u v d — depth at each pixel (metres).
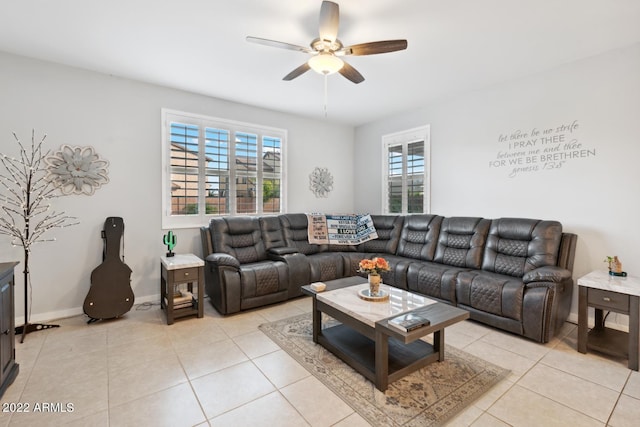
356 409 1.75
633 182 2.69
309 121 5.03
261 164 4.50
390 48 2.21
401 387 1.95
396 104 4.31
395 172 4.91
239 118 4.25
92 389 1.92
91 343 2.54
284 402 1.81
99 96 3.24
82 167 3.15
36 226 2.92
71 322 2.97
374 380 1.98
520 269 2.98
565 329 2.82
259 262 3.74
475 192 3.84
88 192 3.19
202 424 1.63
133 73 3.26
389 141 4.99
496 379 2.04
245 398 1.85
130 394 1.88
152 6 2.15
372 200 5.32
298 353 2.39
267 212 4.58
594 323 2.84
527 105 3.33
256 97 4.02
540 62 3.02
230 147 4.20
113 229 3.12
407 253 4.09
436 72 3.25
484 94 3.70
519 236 3.12
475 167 3.83
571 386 1.96
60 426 1.61
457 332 2.78
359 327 2.11
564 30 2.45
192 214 3.89
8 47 2.73
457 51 2.79
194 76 3.34
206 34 2.51
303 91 3.80
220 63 3.03
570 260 2.86
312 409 1.75
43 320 2.99
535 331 2.52
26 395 1.86
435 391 1.91
